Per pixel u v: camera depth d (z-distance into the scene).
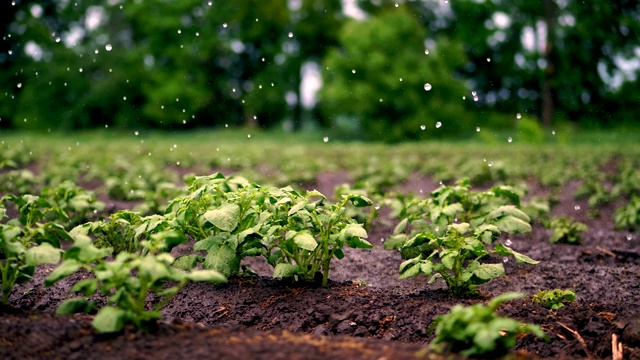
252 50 34.84
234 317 3.56
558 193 9.09
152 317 2.67
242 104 33.81
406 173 10.77
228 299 3.76
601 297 4.05
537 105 30.69
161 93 30.92
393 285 4.39
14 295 3.90
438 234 4.20
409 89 25.81
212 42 32.78
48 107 31.30
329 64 27.03
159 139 24.64
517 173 10.52
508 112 31.09
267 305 3.65
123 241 4.34
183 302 3.77
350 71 26.56
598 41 27.55
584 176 10.39
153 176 8.03
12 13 31.17
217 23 33.41
